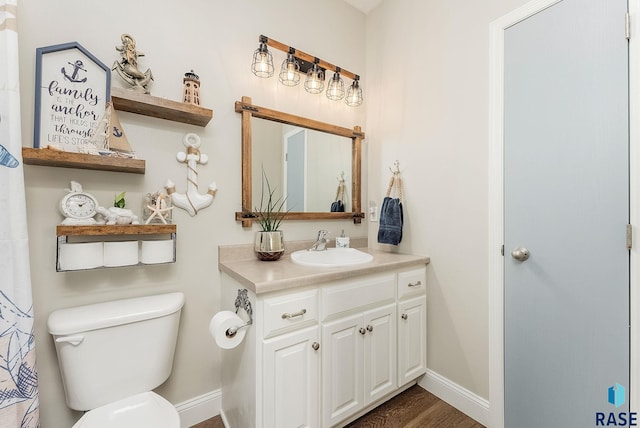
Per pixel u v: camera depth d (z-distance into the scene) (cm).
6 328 99
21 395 101
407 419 151
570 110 119
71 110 116
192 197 144
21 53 111
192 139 145
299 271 132
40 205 113
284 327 117
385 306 153
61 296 117
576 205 117
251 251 163
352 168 211
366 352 145
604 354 111
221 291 154
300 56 181
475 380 152
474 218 152
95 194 124
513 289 137
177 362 143
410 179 187
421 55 179
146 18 135
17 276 101
